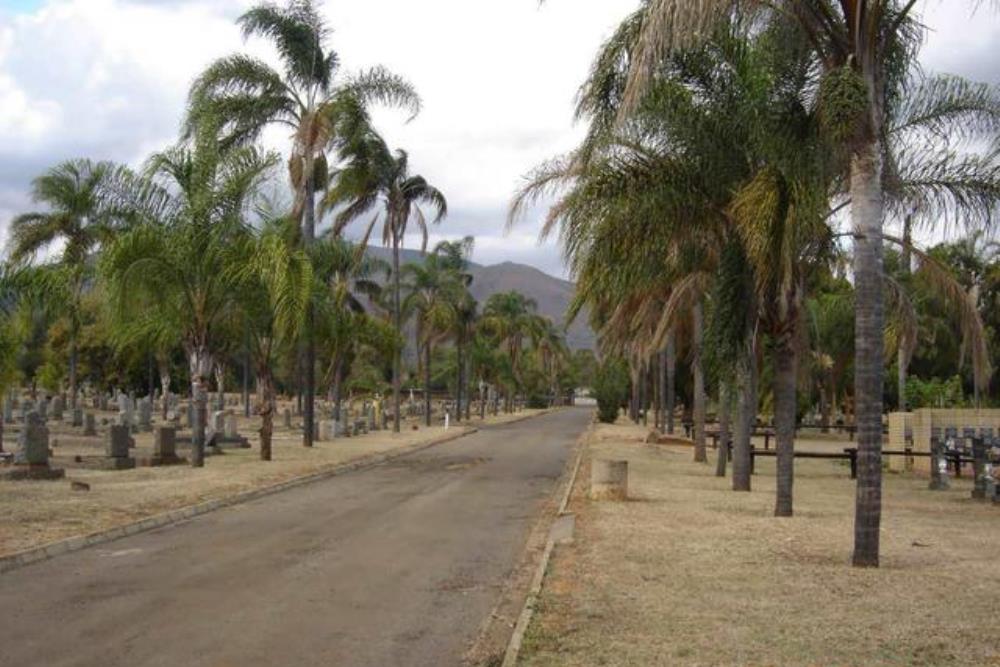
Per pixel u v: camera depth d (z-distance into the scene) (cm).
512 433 4806
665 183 1407
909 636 705
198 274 2269
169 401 5706
